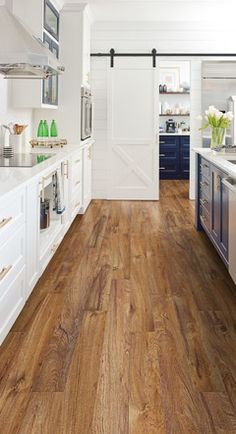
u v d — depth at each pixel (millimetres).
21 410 2039
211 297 3424
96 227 5699
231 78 7676
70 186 4984
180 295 3465
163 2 6352
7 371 2365
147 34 7578
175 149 10523
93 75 7660
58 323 2947
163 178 10617
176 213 6672
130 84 7656
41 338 2736
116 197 7887
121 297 3410
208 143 7812
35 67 3807
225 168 3475
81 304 3268
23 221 2879
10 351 2574
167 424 1947
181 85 10758
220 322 2990
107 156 7805
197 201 5496
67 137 6352
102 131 7781
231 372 2375
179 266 4164
